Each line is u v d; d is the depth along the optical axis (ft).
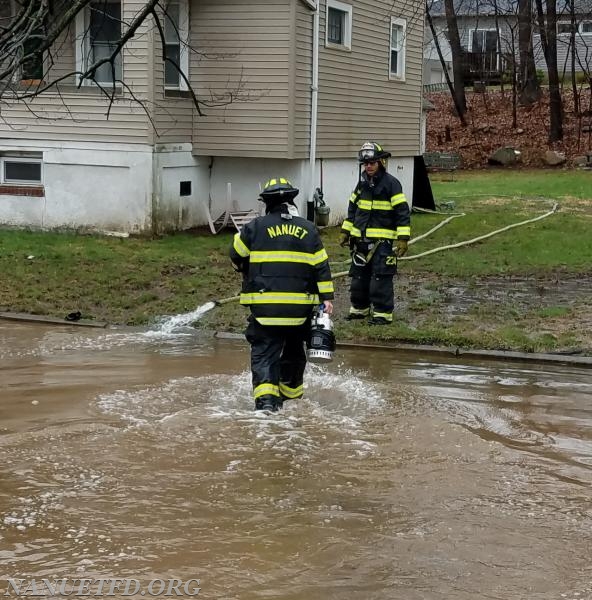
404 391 24.40
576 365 27.96
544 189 87.04
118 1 50.72
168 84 53.67
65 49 50.83
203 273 41.11
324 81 56.13
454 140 124.77
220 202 55.98
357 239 32.45
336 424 21.15
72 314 33.68
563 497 16.85
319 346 21.61
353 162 62.03
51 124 51.34
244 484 17.21
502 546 14.66
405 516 15.84
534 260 46.24
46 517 15.51
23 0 33.99
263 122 52.90
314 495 16.74
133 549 14.34
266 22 51.96
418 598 12.91
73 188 51.47
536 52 148.77
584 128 121.08
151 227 50.37
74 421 20.93
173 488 16.94
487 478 17.79
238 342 30.53
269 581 13.34
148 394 23.48
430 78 153.69
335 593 13.01
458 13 152.15
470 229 58.75
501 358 28.68
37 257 42.91
